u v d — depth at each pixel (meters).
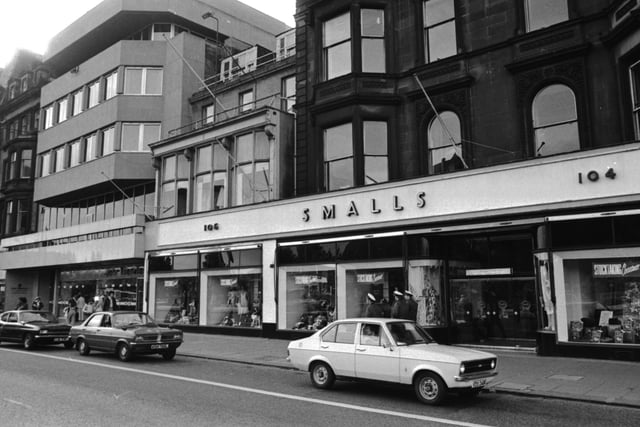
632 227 13.07
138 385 11.11
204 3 34.16
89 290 30.59
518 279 16.05
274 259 20.47
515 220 14.71
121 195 32.06
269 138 22.20
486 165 15.59
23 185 39.38
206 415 8.28
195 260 23.61
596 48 15.21
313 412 8.56
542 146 15.98
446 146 17.92
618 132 14.59
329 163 20.11
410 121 18.69
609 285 13.45
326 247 18.92
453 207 15.87
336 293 18.41
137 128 30.42
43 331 18.75
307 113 21.09
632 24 13.70
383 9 19.70
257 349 17.28
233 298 22.11
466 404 9.27
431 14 18.84
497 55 17.02
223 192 23.75
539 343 14.33
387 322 10.44
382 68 19.44
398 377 9.66
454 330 16.83
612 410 8.75
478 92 17.27
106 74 32.31
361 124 19.05
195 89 30.22
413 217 16.69
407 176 18.45
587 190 13.62
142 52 31.12
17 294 35.56
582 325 13.73
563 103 15.80
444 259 17.08
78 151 33.50
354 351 10.33
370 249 17.64
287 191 22.16
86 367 14.00
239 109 27.41
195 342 19.55
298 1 22.67
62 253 30.64
